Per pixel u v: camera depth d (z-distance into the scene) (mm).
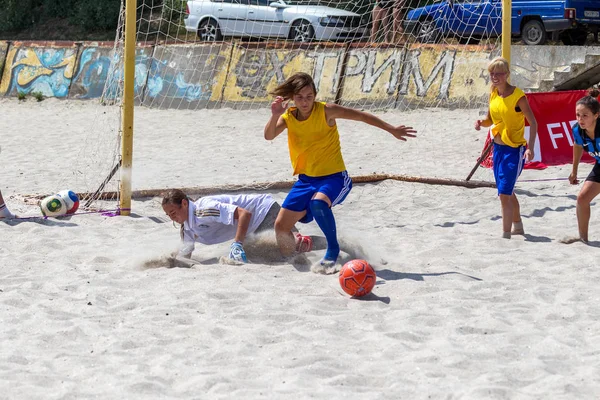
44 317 6488
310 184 7969
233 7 25297
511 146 9312
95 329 6223
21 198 11766
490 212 11086
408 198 12109
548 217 10703
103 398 4996
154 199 11883
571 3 22094
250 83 24625
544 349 5832
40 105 27094
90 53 27938
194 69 25453
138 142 19031
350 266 7059
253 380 5293
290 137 7902
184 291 7207
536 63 22031
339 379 5266
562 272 7965
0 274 7820
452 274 7820
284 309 6738
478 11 22250
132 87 10633
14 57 29281
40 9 36250
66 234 9508
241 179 14250
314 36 24516
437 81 22328
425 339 6086
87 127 21562
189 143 18812
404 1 23312
